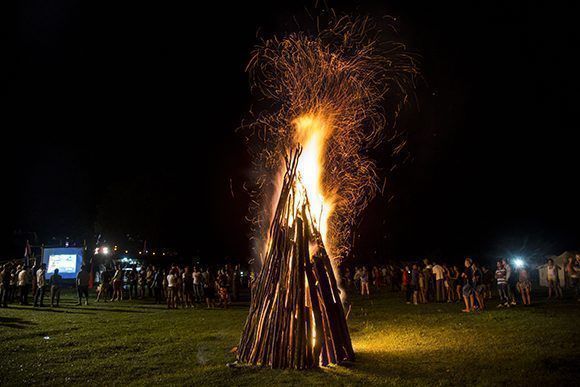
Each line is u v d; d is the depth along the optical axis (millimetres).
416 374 8734
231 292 28078
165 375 9398
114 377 9383
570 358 9492
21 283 24781
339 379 8547
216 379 8852
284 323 9758
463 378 8305
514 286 19766
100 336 14469
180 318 19047
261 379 8750
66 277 37469
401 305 22047
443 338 12367
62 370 10008
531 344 10984
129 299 29359
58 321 18094
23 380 9242
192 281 25219
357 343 12328
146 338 13977
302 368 9367
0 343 13242
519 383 7887
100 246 43438
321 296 9984
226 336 14148
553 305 18641
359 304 23266
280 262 10352
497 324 14227
